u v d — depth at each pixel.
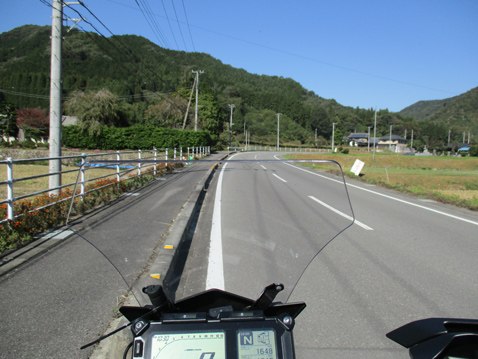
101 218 2.41
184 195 6.06
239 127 103.44
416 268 4.63
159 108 55.31
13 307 3.09
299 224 2.23
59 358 2.42
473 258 5.14
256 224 2.44
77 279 3.69
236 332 1.42
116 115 43.62
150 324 1.46
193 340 1.40
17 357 2.41
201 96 74.06
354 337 2.89
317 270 4.45
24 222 5.13
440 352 1.40
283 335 1.43
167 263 3.19
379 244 5.77
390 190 13.47
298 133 115.06
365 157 53.06
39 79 80.75
